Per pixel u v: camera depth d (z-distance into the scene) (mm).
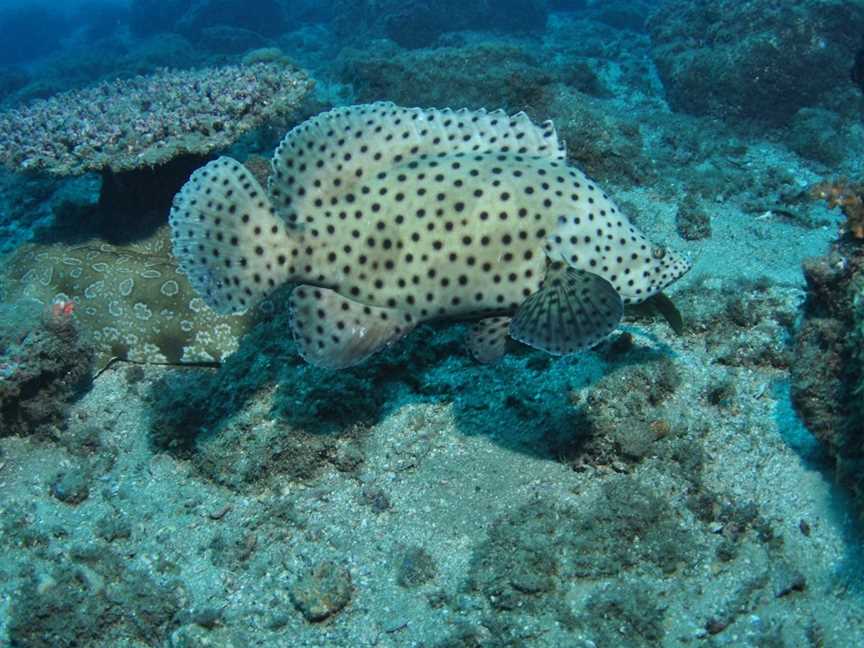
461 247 748
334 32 4574
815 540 825
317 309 789
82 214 1464
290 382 1022
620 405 950
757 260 1286
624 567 849
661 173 1693
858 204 919
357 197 761
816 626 761
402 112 764
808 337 901
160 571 929
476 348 801
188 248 787
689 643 780
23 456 1081
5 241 1751
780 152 2008
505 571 844
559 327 737
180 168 1403
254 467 985
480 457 965
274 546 934
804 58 2197
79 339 1124
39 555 950
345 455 983
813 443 907
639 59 3066
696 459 915
